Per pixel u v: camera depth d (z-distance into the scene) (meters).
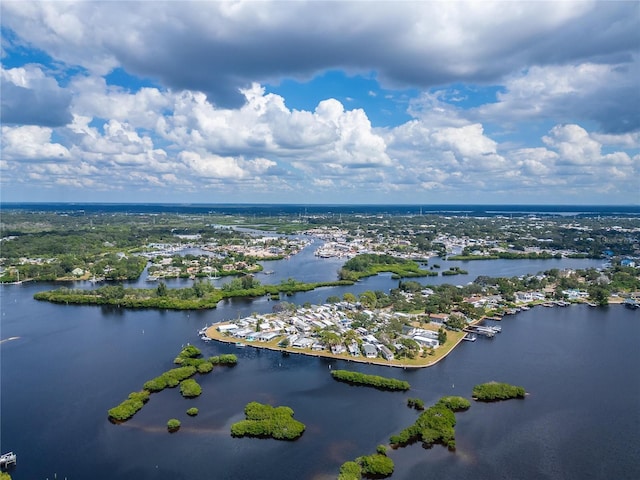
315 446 170.62
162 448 169.12
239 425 179.50
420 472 155.38
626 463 162.12
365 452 166.88
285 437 174.75
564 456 165.50
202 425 185.00
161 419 189.50
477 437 176.62
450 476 153.62
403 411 197.12
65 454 165.50
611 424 187.38
